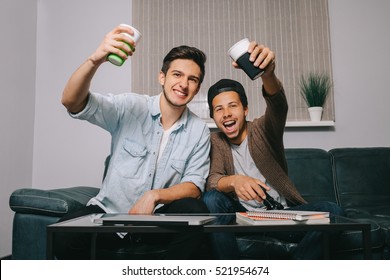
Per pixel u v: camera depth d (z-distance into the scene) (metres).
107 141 2.38
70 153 2.39
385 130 2.41
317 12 2.47
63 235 1.14
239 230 0.82
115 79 2.44
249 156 1.57
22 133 2.24
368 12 2.50
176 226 0.82
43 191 1.44
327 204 1.32
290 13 2.47
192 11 2.46
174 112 1.45
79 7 2.49
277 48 2.44
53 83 2.44
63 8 2.49
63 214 1.39
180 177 1.45
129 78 2.44
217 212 1.30
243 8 2.47
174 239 1.11
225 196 1.38
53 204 1.39
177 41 2.44
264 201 1.36
